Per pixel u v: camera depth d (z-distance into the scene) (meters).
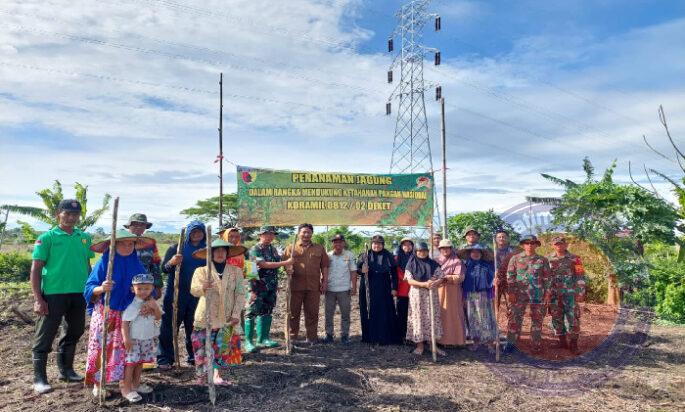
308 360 6.66
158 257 6.14
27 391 5.24
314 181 9.38
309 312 7.71
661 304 10.52
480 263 7.30
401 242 7.96
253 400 5.07
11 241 32.81
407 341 7.93
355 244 23.73
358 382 5.78
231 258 6.48
